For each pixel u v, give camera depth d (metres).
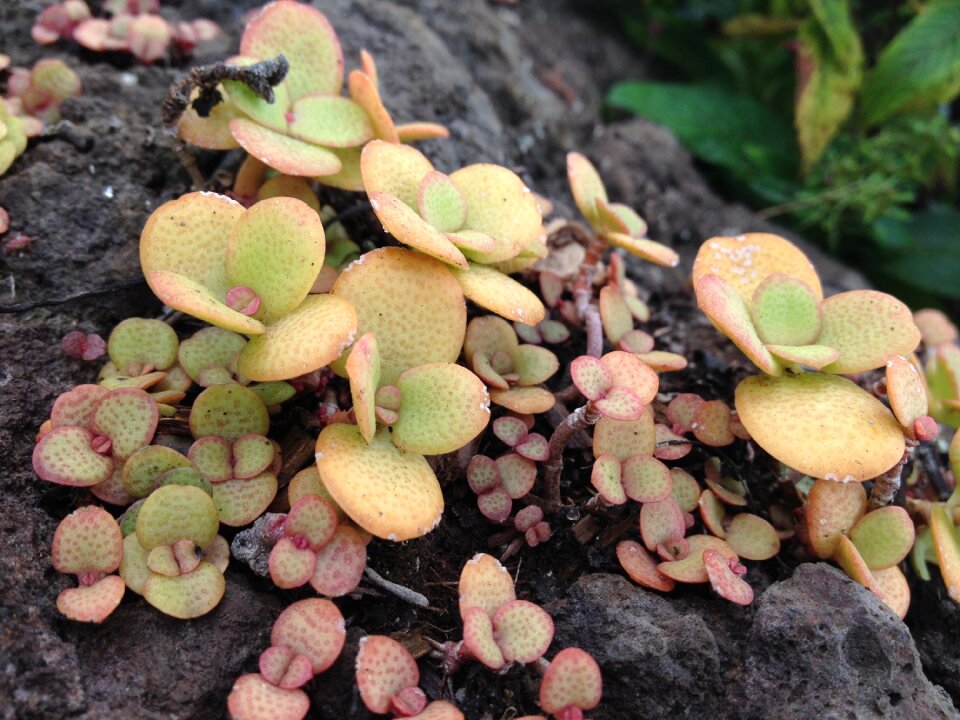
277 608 0.11
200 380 0.12
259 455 0.12
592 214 0.15
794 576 0.12
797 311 0.13
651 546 0.12
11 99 0.16
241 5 0.20
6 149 0.14
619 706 0.11
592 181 0.15
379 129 0.14
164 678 0.10
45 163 0.15
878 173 0.22
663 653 0.11
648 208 0.22
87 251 0.15
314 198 0.15
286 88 0.14
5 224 0.14
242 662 0.11
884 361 0.13
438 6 0.22
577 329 0.16
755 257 0.14
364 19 0.20
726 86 0.28
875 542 0.12
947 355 0.15
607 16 0.30
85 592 0.10
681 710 0.11
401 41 0.20
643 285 0.19
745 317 0.13
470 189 0.13
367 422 0.10
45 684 0.10
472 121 0.20
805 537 0.13
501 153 0.20
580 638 0.12
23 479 0.12
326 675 0.11
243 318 0.11
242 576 0.12
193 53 0.19
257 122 0.13
